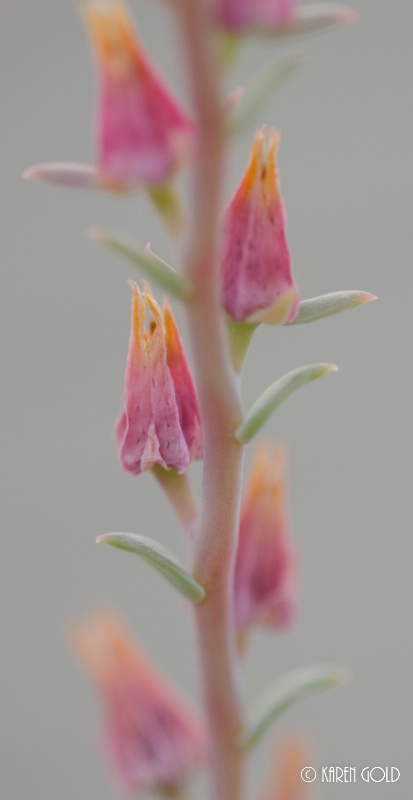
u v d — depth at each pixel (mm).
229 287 159
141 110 146
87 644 181
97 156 148
